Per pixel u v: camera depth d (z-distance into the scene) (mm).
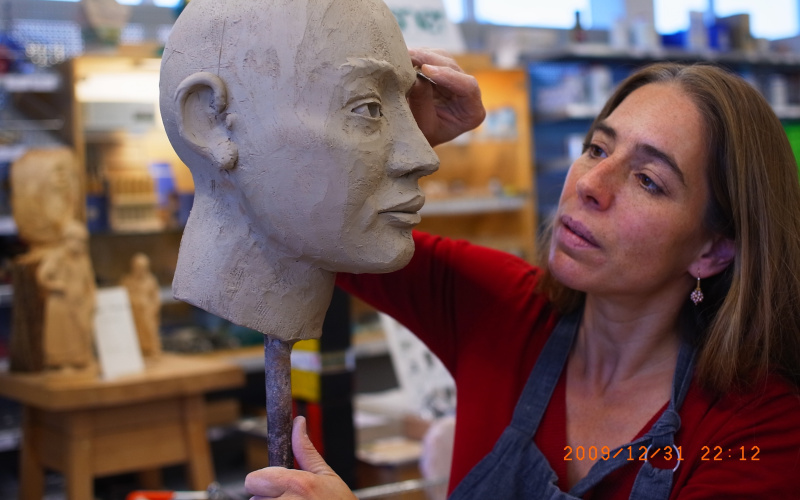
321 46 1009
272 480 1031
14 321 2994
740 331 1237
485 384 1412
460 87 1335
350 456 2092
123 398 2746
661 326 1324
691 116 1243
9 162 3486
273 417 1116
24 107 3561
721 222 1265
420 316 1533
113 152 3732
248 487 1052
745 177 1229
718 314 1262
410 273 1529
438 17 3670
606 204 1236
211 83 1020
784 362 1283
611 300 1308
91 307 2971
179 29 1061
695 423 1241
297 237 1041
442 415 2771
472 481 1320
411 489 1911
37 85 3287
